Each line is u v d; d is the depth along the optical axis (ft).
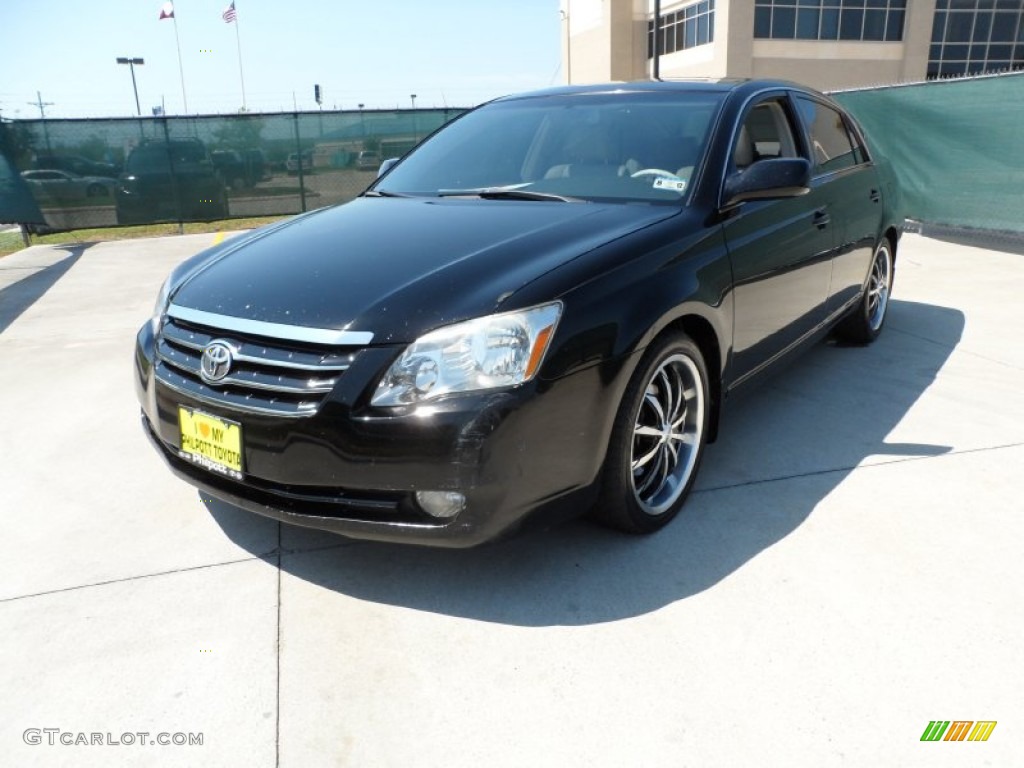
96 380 15.88
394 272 8.08
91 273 30.40
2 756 6.33
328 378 7.34
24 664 7.36
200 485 8.40
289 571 8.71
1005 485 10.34
